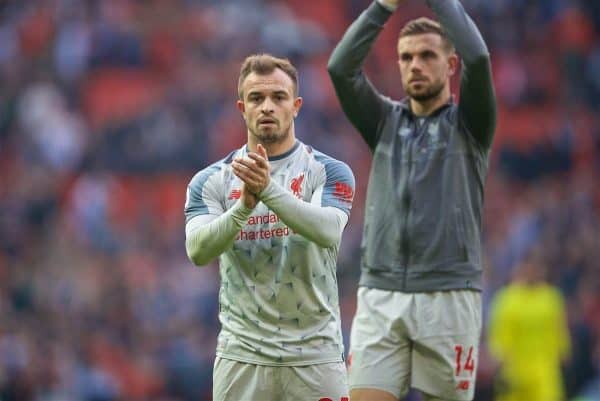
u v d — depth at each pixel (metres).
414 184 27.69
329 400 24.09
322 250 24.09
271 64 23.95
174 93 90.12
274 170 24.20
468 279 27.50
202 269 70.06
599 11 103.56
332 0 104.88
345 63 28.17
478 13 100.88
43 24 101.94
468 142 27.80
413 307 27.55
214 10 101.31
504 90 96.19
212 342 64.62
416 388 27.80
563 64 97.62
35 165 86.94
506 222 76.25
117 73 97.12
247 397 24.23
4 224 77.62
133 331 65.12
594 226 74.94
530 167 86.25
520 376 52.41
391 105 28.66
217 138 85.44
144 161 84.69
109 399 59.91
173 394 61.78
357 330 28.19
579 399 58.66
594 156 90.44
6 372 56.41
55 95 94.50
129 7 102.50
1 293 67.69
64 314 65.25
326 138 82.31
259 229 24.00
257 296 24.09
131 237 76.06
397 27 98.38
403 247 27.67
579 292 66.06
